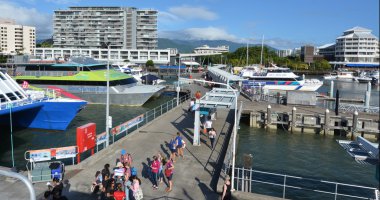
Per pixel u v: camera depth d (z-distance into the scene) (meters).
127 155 16.41
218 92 25.98
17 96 29.11
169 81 93.19
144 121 37.25
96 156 18.86
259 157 27.02
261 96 48.69
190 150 21.19
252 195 14.32
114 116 40.81
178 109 36.88
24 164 22.78
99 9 175.75
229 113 35.16
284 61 162.25
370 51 176.38
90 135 19.70
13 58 48.25
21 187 14.23
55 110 30.92
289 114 35.88
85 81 47.16
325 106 47.31
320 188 20.94
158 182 15.80
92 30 176.50
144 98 48.31
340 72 126.44
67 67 47.03
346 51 181.00
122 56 166.12
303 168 24.58
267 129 36.56
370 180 22.52
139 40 180.50
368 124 33.03
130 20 178.12
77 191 14.61
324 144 31.28
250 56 158.62
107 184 12.84
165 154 20.39
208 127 25.28
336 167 24.94
